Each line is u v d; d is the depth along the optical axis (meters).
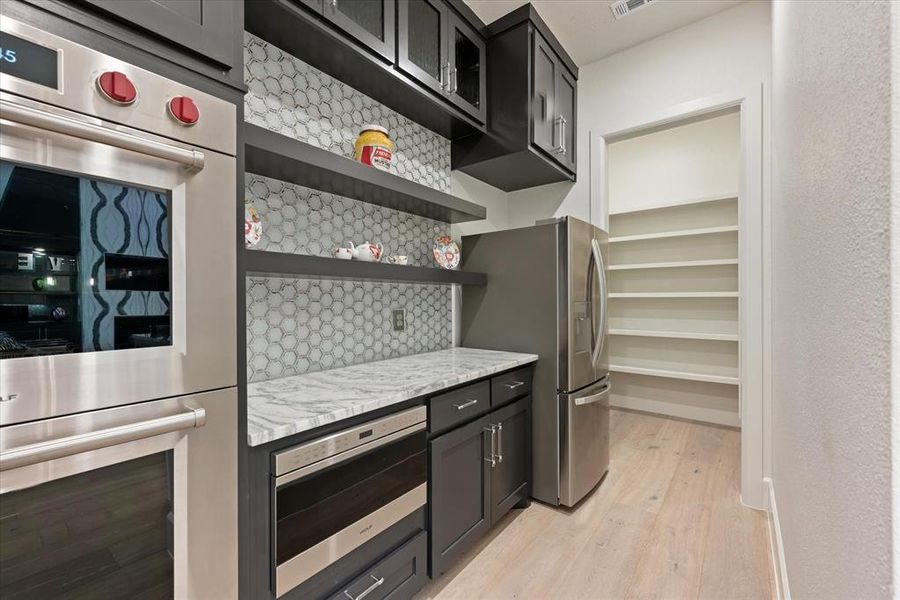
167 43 0.88
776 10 1.90
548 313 2.30
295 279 1.79
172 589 0.89
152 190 0.87
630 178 4.26
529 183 3.03
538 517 2.19
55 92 0.72
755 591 1.62
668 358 3.99
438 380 1.65
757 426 2.26
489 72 2.47
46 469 0.72
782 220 1.65
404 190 1.90
